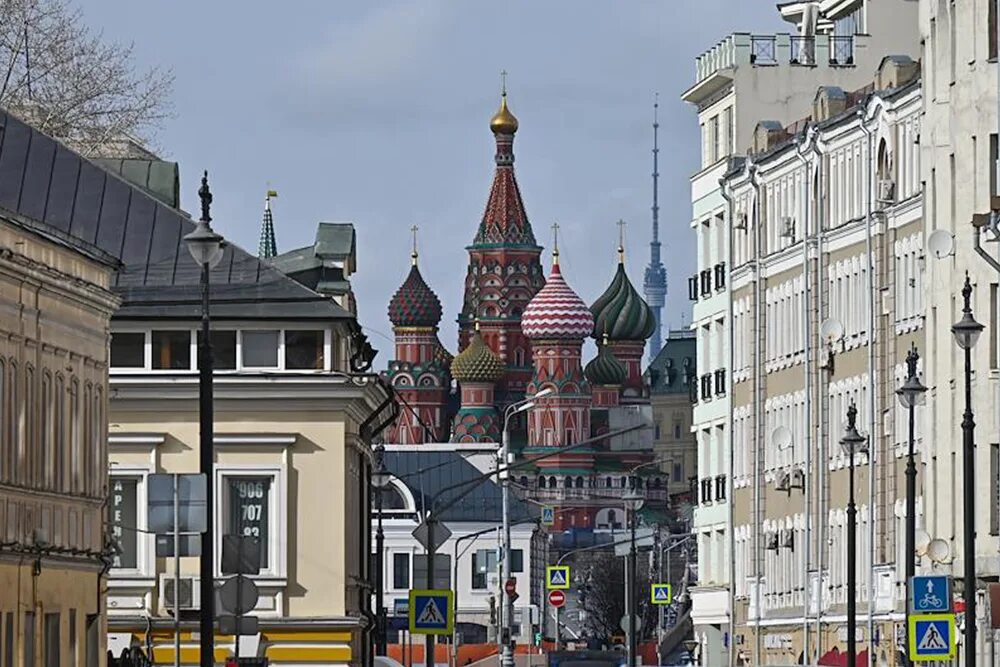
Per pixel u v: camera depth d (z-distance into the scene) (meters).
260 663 83.31
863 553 160.25
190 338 106.62
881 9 195.75
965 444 88.50
